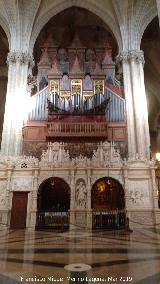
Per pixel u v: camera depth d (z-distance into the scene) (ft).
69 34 95.81
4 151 58.03
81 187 46.96
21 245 23.72
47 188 53.57
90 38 97.19
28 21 71.67
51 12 75.36
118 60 70.85
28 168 48.03
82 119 61.46
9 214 45.73
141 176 47.19
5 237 31.19
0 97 101.04
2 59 94.68
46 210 49.93
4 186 47.75
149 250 20.34
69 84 67.77
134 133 60.54
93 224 44.37
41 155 54.13
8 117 61.57
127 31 71.36
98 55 82.74
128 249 20.94
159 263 15.40
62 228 44.19
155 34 86.89
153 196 45.80
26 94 65.98
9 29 71.61
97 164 47.88
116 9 70.90
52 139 60.59
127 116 62.23
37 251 20.20
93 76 68.90
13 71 66.80
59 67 73.72
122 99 65.67
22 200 46.73
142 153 57.98
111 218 44.98
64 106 64.23
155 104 102.73
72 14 86.89
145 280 11.64
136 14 71.10
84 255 18.29
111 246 22.76
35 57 94.94
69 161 49.19
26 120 63.05
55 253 19.21
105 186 51.21
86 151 59.57
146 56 93.50
